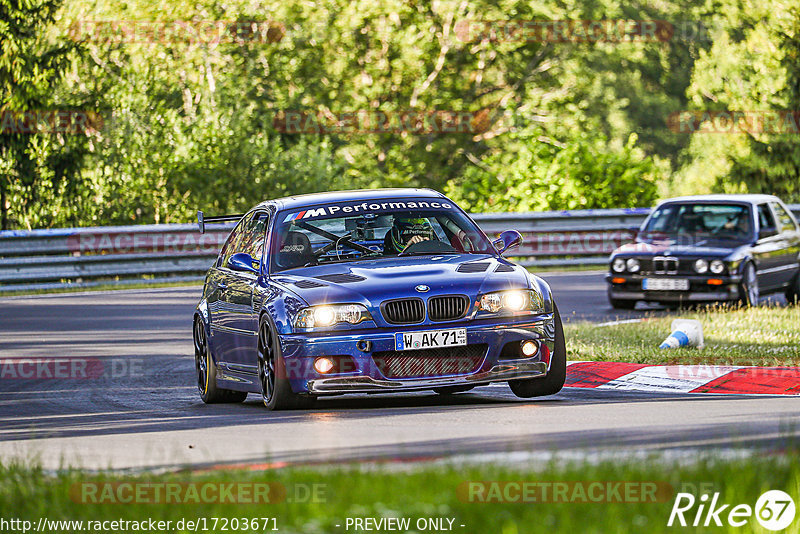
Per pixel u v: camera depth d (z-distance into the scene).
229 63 122.00
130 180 102.62
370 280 32.06
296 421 29.92
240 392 37.78
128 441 27.86
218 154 104.56
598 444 23.55
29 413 35.34
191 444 26.59
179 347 51.47
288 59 131.25
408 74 141.25
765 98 141.50
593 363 40.38
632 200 104.88
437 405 32.78
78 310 67.31
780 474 18.06
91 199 102.56
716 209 65.62
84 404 37.22
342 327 31.30
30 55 101.62
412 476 18.53
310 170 110.25
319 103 136.88
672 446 22.84
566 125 149.50
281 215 36.38
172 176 103.69
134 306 68.94
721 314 54.47
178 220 104.00
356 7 134.12
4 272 79.12
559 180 104.38
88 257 82.94
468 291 31.73
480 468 19.20
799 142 140.50
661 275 61.41
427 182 146.38
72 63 103.94
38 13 102.94
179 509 17.61
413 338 31.11
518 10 147.12
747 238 63.59
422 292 31.50
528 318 32.09
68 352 50.34
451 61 147.75
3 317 64.44
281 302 32.31
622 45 179.50
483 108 149.25
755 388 35.28
